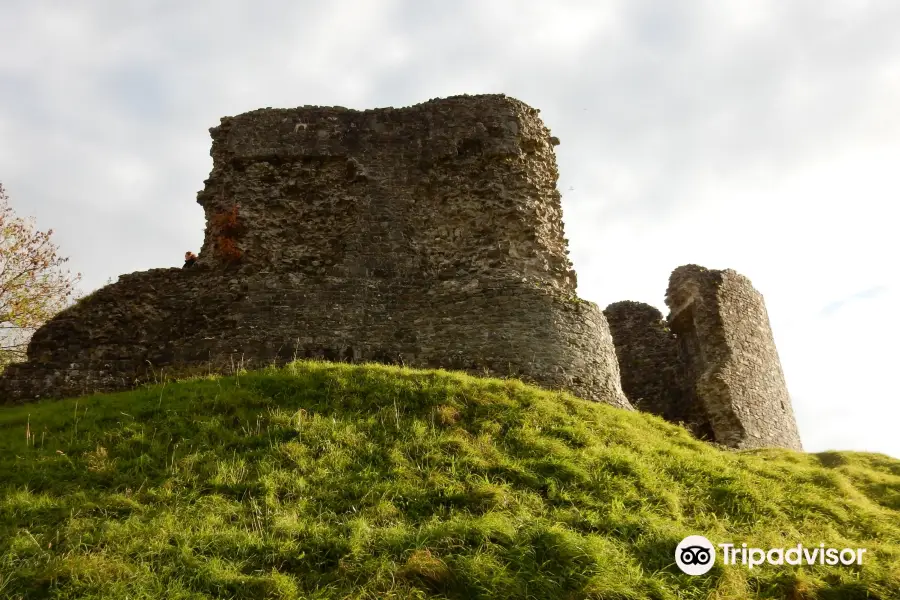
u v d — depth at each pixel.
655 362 24.55
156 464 11.78
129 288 18.80
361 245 19.38
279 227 19.75
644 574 9.41
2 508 10.12
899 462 18.67
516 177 20.02
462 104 20.97
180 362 17.97
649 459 13.38
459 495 10.88
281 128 20.80
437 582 8.73
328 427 12.90
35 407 15.76
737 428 21.61
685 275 24.17
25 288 23.34
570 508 10.95
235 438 12.58
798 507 12.81
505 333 17.52
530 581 8.90
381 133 20.80
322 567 9.15
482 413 13.96
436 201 20.08
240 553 9.27
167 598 8.33
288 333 18.17
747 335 23.78
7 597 8.17
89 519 9.88
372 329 18.28
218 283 18.94
